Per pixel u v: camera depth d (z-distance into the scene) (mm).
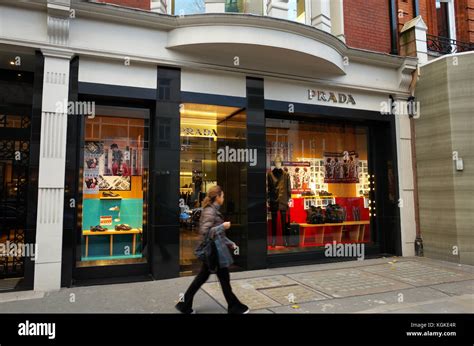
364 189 8930
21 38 5488
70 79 5875
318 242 8250
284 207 7895
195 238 7672
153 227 6297
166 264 6266
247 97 7137
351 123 8836
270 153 7824
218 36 6367
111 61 6180
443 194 7973
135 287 5699
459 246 7559
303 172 8211
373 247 8695
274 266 7301
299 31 6738
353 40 8469
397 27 9148
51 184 5559
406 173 8656
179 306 4527
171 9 7324
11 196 6258
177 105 6578
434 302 4984
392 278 6316
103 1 6387
